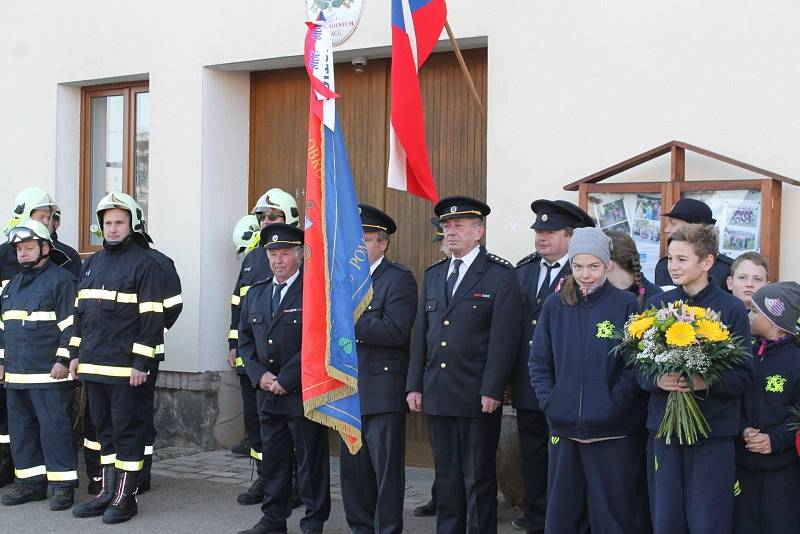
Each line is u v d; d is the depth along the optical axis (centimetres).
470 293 541
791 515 441
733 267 497
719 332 407
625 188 609
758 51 595
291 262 600
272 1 805
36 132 950
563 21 664
